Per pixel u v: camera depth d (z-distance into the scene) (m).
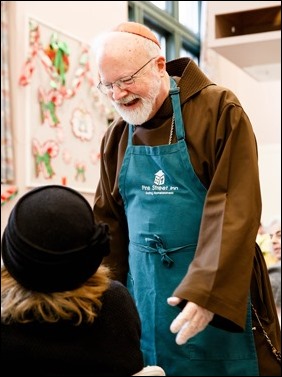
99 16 3.50
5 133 2.66
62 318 0.95
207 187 1.57
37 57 2.88
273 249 2.86
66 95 3.10
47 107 2.95
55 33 3.03
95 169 3.38
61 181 3.05
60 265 0.93
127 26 1.55
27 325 0.95
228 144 1.49
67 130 3.12
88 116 3.31
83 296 0.97
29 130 2.82
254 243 1.41
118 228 1.81
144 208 1.63
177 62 1.71
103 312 1.01
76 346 0.96
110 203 1.79
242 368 1.56
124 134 1.74
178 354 1.58
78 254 0.94
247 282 1.37
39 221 0.94
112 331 1.01
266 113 5.36
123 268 1.81
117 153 1.77
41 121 2.91
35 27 2.87
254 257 1.55
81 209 0.98
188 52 6.06
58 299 0.95
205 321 1.31
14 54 2.75
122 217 1.81
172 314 1.57
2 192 2.61
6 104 2.67
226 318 1.31
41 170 2.89
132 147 1.67
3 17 2.68
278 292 2.56
